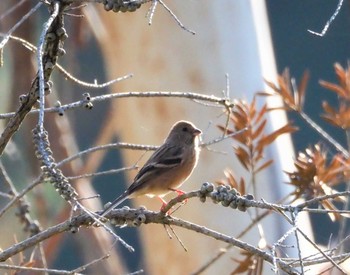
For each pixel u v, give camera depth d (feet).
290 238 40.86
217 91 45.14
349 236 25.13
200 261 44.91
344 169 32.60
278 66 79.46
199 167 43.73
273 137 33.50
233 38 45.24
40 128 21.50
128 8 23.09
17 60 51.85
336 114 33.24
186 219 44.65
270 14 79.25
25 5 51.06
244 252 32.04
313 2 78.33
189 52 45.42
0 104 63.98
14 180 59.82
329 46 77.51
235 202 23.16
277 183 42.68
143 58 46.39
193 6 45.32
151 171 34.78
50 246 45.91
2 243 63.93
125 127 47.55
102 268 52.80
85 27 53.47
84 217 24.82
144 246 47.06
